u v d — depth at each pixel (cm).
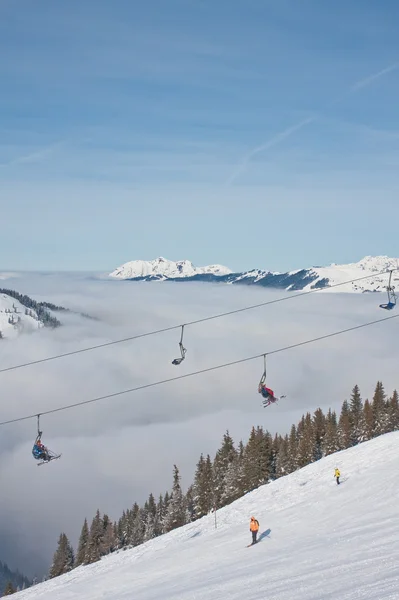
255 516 4434
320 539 3052
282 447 9638
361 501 3828
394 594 1530
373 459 5109
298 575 2227
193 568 3216
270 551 3105
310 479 5178
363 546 2542
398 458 4831
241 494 8719
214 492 9219
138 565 3803
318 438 10706
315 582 2000
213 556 3419
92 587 3491
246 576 2516
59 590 3622
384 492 3850
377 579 1809
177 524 9594
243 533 3934
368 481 4338
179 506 9762
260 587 2167
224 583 2466
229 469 9481
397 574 1820
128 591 3056
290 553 2856
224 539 3891
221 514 5019
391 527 2875
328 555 2525
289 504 4478
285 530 3628
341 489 4375
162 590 2738
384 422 10194
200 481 9406
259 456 8819
